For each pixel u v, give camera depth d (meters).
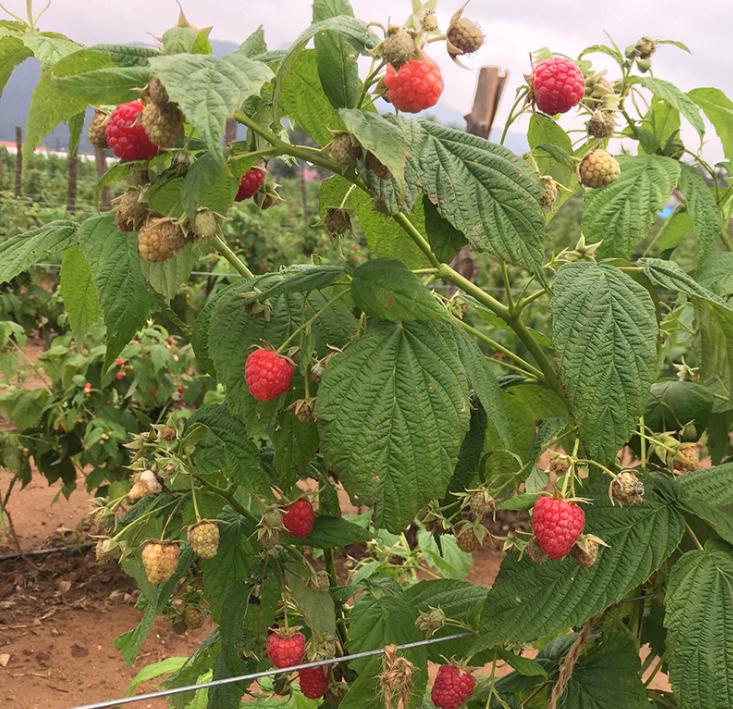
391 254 0.40
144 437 0.39
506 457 0.42
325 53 0.30
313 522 0.40
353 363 0.32
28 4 0.34
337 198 0.38
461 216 0.30
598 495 0.37
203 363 0.40
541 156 0.38
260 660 0.42
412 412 0.31
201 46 0.29
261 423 0.35
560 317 0.32
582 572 0.35
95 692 0.89
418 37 0.28
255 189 0.36
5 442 1.09
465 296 0.45
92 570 1.16
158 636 1.01
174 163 0.29
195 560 0.44
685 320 0.55
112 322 0.37
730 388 0.37
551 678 0.42
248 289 0.37
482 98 0.98
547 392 0.41
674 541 0.35
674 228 0.56
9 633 0.99
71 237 0.39
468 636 0.40
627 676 0.39
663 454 0.42
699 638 0.34
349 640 0.39
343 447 0.31
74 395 1.11
